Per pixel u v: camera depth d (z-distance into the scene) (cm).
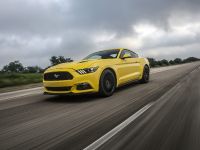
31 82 1464
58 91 560
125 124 324
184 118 343
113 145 249
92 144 255
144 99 516
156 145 245
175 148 236
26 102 578
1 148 261
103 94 577
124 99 534
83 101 540
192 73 1207
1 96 759
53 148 252
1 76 1502
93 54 748
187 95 533
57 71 554
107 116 378
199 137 263
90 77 548
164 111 392
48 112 436
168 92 595
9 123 370
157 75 1245
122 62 695
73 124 342
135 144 250
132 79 762
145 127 307
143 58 882
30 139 286
